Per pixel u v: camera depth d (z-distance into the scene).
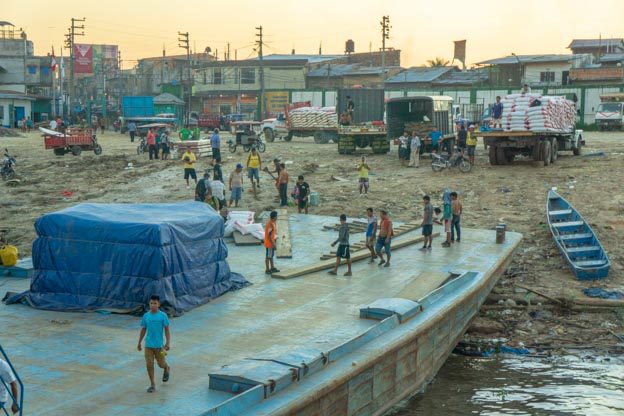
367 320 15.38
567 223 25.56
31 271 19.50
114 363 12.52
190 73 110.25
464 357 17.17
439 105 41.62
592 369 16.09
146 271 15.64
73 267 16.30
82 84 148.50
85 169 41.81
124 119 79.00
